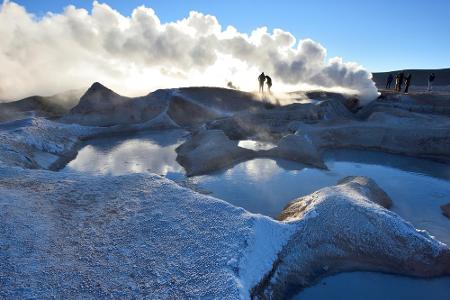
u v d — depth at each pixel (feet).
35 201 29.73
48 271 21.88
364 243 27.94
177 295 20.51
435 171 52.24
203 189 43.93
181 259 23.39
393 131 63.21
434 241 28.17
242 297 20.29
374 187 39.78
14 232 24.89
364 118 80.53
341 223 29.04
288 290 24.41
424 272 26.35
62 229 26.40
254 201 40.52
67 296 20.16
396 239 27.84
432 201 41.34
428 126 63.52
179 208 29.45
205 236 25.49
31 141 52.44
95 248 24.45
